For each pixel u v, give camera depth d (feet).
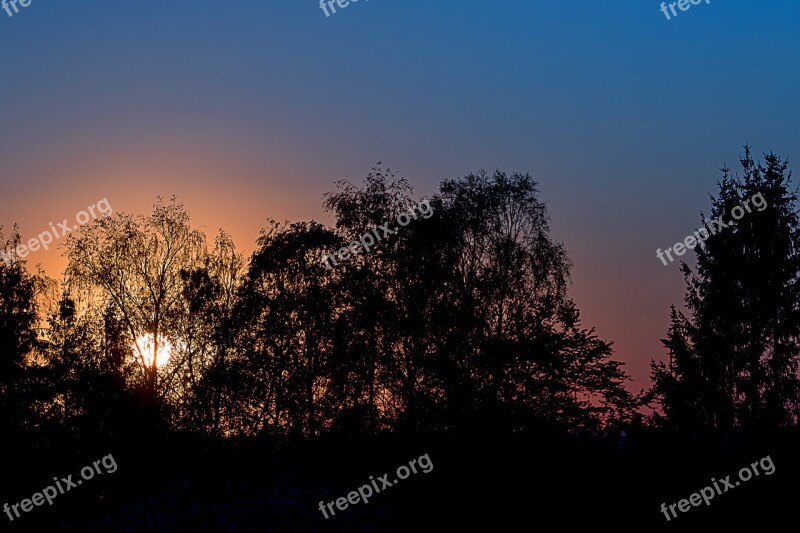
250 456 139.44
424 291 165.07
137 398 146.61
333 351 159.43
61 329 161.58
